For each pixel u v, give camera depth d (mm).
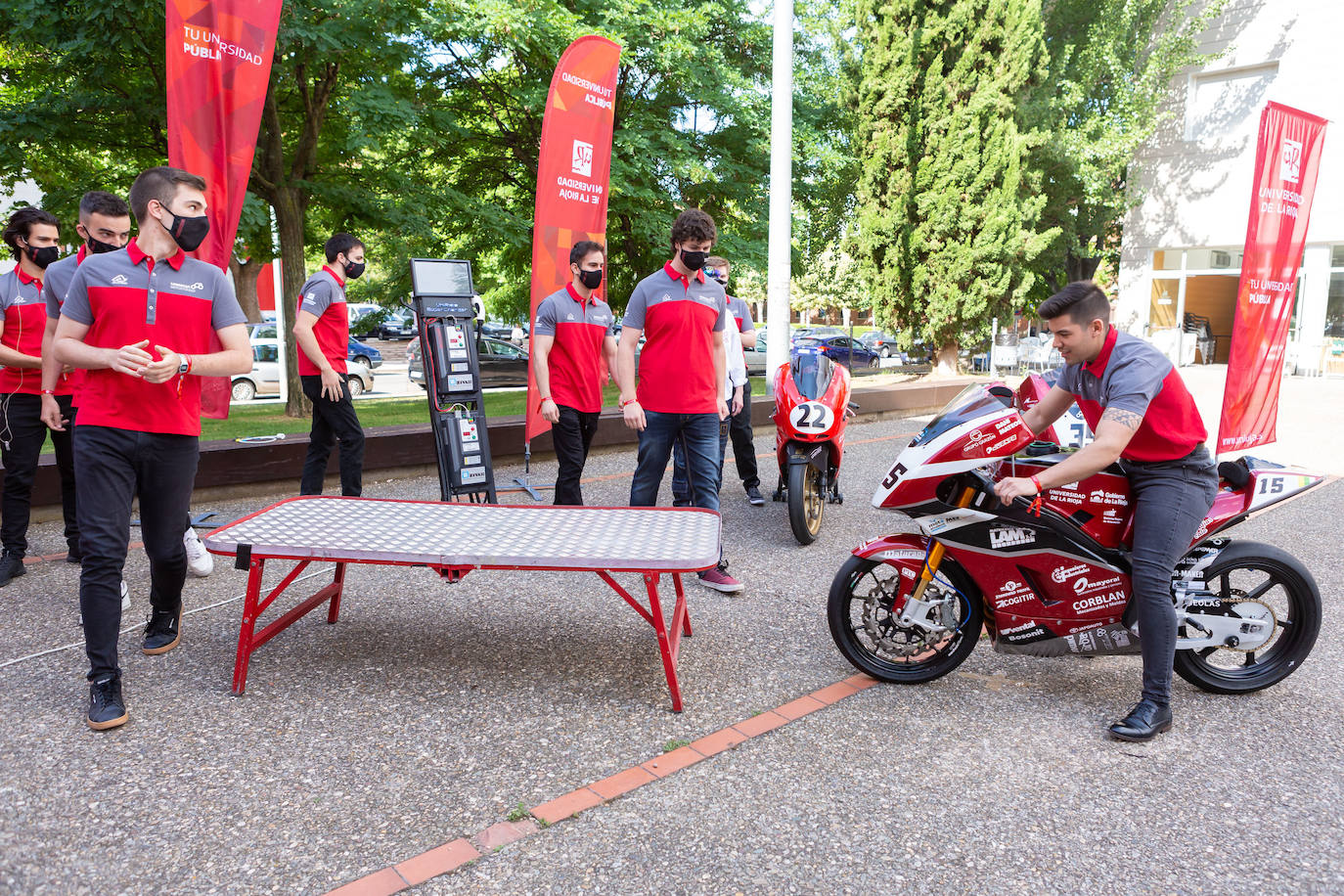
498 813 2629
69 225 12000
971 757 3035
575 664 3754
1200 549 3529
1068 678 3738
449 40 13523
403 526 3752
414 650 3861
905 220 18938
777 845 2502
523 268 18156
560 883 2314
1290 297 7250
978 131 18000
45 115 10594
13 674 3498
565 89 7617
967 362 21766
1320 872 2428
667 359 4617
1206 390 16078
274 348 17828
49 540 5477
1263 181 6758
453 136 15289
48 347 4176
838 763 2977
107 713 3053
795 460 5668
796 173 18297
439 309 6086
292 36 9898
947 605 3506
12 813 2547
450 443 6078
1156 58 20141
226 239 6391
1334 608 4645
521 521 3912
